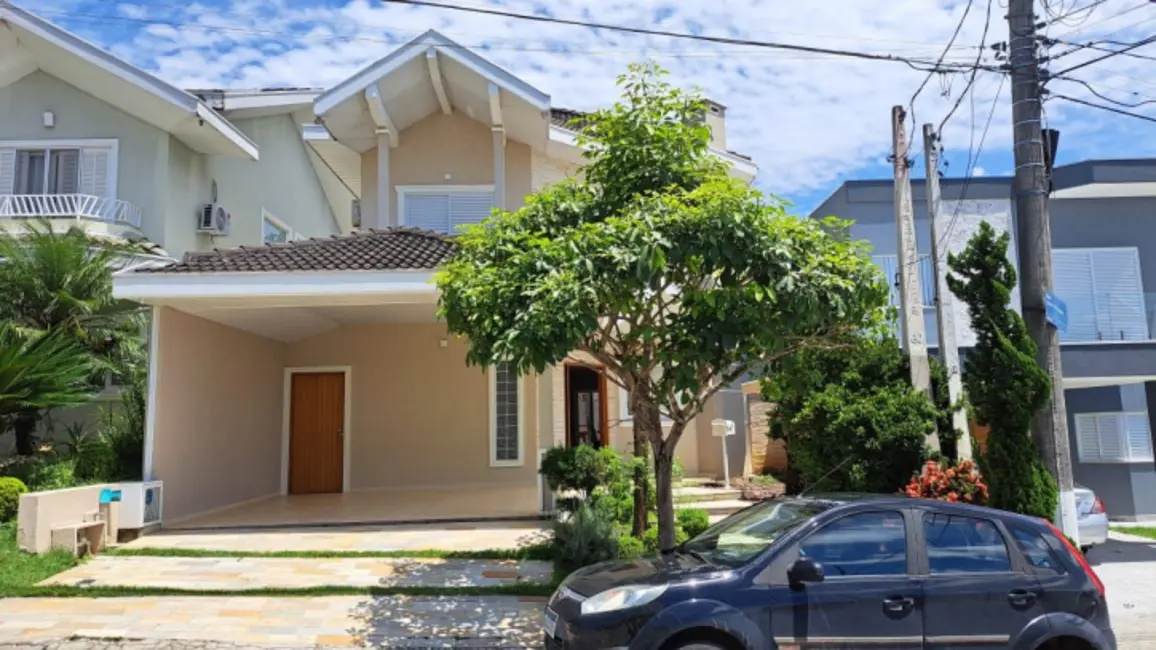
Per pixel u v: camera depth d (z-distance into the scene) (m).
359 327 15.42
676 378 6.63
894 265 15.50
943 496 9.98
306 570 9.28
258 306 11.64
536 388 15.12
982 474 10.04
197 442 12.09
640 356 7.41
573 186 8.25
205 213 16.92
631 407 8.03
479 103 15.48
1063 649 5.50
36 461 11.39
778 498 6.55
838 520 5.55
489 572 9.23
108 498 10.30
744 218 6.60
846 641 5.20
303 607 8.20
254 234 19.50
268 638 7.36
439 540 10.44
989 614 5.34
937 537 5.54
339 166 17.95
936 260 12.33
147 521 10.71
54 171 15.80
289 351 15.37
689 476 16.41
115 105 15.92
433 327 15.45
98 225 14.88
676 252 6.51
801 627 5.19
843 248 7.13
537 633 7.52
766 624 5.17
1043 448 9.42
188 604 8.27
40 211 14.97
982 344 9.73
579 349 7.42
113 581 8.84
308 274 10.73
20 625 7.61
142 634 7.40
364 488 15.03
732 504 12.95
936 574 5.39
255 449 14.02
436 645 7.24
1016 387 9.30
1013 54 9.66
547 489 11.80
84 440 12.80
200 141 16.56
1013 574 5.46
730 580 5.27
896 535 5.51
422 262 11.05
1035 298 9.59
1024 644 5.32
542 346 6.37
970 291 9.84
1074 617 5.42
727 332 6.50
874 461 11.23
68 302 11.91
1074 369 14.31
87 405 13.52
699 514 11.15
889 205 15.78
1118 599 9.20
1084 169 15.70
